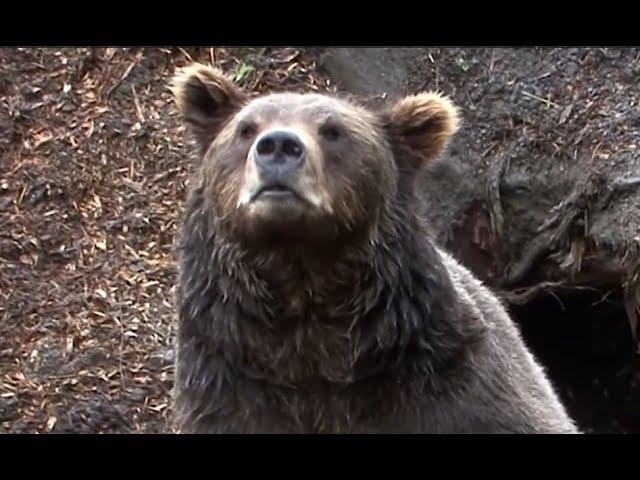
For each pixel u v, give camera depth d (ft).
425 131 21.56
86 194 33.76
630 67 36.88
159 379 30.14
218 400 20.39
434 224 35.40
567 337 39.63
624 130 35.40
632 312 34.04
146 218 33.40
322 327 20.10
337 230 19.43
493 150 36.27
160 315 31.50
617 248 33.65
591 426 41.16
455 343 20.22
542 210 35.47
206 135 21.56
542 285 36.06
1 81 35.55
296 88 36.37
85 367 30.27
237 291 19.95
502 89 36.96
